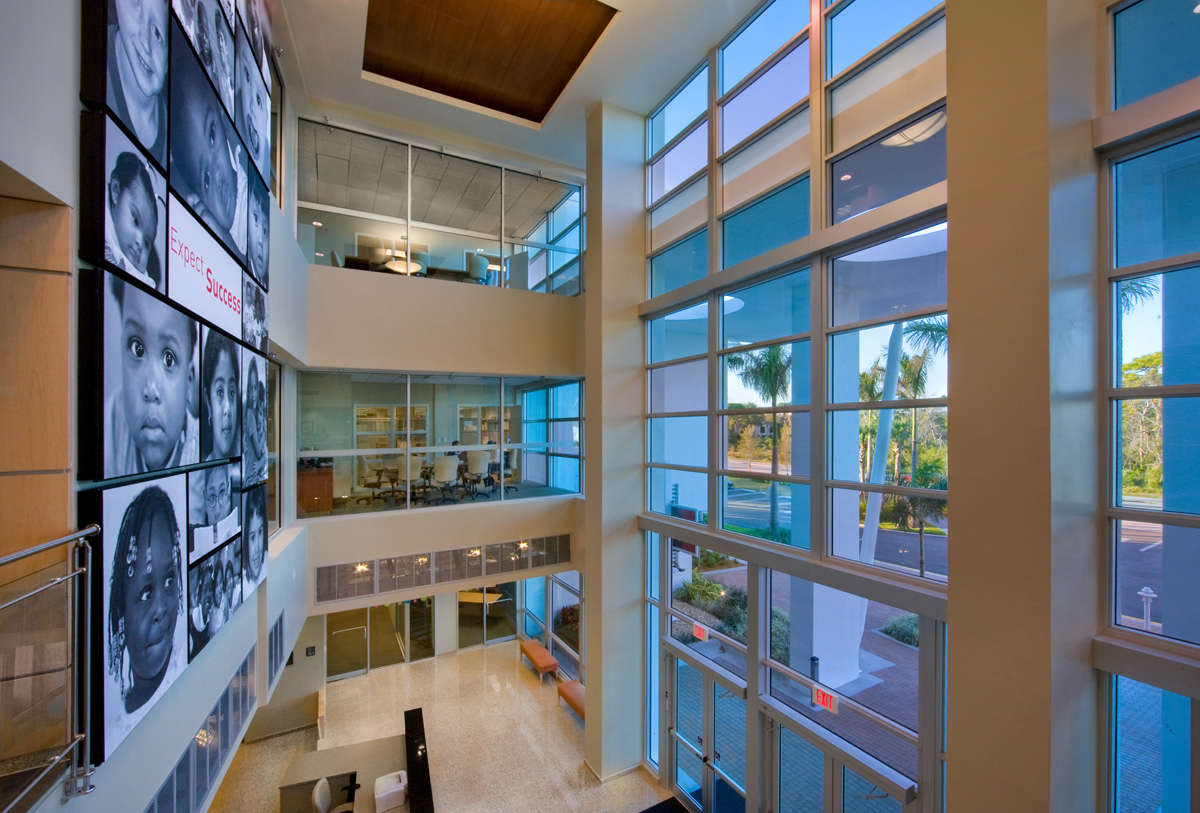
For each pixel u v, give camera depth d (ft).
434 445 30.63
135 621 8.28
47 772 6.43
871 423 17.17
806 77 19.85
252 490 14.87
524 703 34.01
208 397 11.27
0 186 6.43
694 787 24.80
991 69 11.57
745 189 22.71
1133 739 11.26
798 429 19.94
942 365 15.01
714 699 23.85
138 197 8.33
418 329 29.09
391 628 42.19
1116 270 11.63
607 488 27.35
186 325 10.15
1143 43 11.55
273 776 27.73
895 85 16.52
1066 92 10.90
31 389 6.91
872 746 16.78
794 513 20.04
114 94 7.64
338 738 30.53
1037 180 10.64
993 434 11.34
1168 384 10.94
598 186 27.89
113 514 7.68
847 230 17.15
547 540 33.24
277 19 19.98
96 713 7.23
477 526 30.99
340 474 28.19
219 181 11.91
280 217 20.30
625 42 23.47
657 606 27.86
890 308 16.51
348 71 24.44
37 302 6.93
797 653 19.76
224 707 13.28
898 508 16.26
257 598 17.58
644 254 29.04
